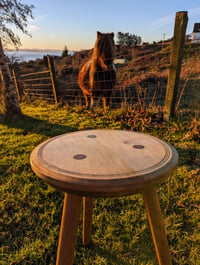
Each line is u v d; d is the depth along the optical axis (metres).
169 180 1.90
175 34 2.77
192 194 1.71
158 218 0.86
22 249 1.28
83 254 1.23
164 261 0.91
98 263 1.17
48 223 1.49
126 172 0.68
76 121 3.93
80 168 0.72
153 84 5.91
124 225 1.43
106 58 3.85
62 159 0.80
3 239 1.38
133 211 1.55
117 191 0.62
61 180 0.66
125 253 1.24
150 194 0.83
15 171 2.18
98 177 0.65
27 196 1.78
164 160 0.77
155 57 7.35
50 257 1.24
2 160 2.43
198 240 1.29
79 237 1.37
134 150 0.87
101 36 3.78
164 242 0.89
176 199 1.66
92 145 0.95
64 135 1.12
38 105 6.04
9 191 1.87
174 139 2.73
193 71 5.89
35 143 2.94
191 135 2.70
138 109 3.71
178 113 3.52
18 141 3.08
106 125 3.58
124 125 3.43
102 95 4.44
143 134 1.11
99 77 4.16
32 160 0.83
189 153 2.37
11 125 4.01
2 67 3.97
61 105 5.36
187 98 4.68
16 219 1.53
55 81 5.38
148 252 1.23
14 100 4.21
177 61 2.88
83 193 0.65
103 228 1.43
